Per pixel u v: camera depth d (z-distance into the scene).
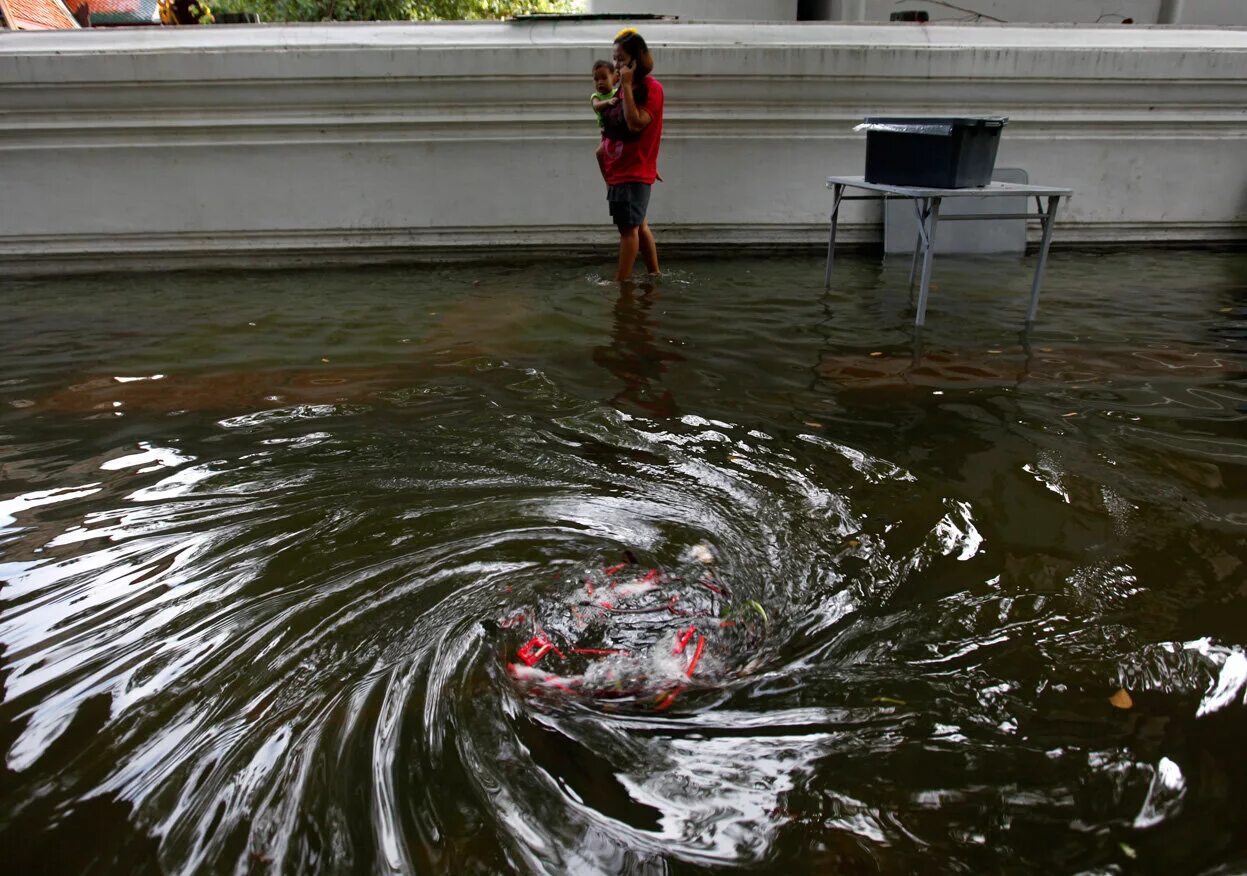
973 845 1.37
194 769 1.55
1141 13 7.77
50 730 1.66
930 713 1.66
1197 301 5.24
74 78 6.04
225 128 6.32
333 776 1.52
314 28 6.25
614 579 2.11
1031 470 2.77
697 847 1.37
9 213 6.41
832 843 1.38
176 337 4.57
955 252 6.91
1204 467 2.79
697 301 5.30
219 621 2.00
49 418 3.36
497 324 4.79
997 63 6.56
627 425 3.22
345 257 6.82
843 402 3.46
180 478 2.80
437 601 2.04
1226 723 1.63
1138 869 1.32
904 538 2.34
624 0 8.11
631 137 5.40
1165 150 6.98
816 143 6.75
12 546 2.37
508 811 1.44
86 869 1.35
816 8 8.15
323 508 2.56
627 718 1.65
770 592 2.09
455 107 6.45
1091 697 1.71
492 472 2.81
